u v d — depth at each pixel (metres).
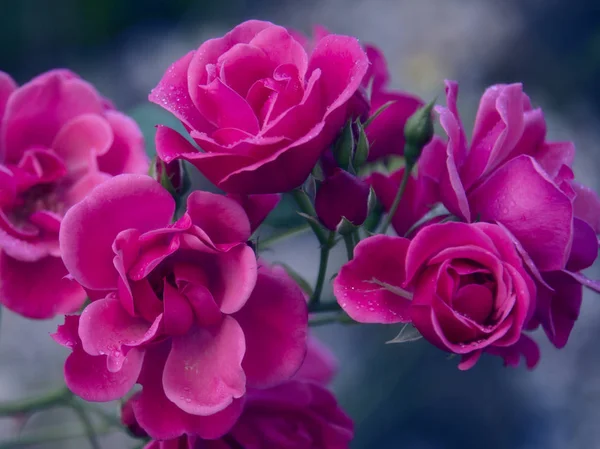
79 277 0.54
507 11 1.59
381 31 1.59
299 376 0.69
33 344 1.08
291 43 0.55
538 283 0.55
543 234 0.54
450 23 1.57
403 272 0.55
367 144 0.57
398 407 1.12
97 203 0.54
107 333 0.53
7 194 0.60
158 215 0.54
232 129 0.54
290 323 0.55
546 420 1.13
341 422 0.61
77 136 0.62
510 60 1.54
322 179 0.57
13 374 1.05
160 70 1.62
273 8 1.71
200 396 0.54
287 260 1.14
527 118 0.57
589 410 1.14
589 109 1.51
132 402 0.55
